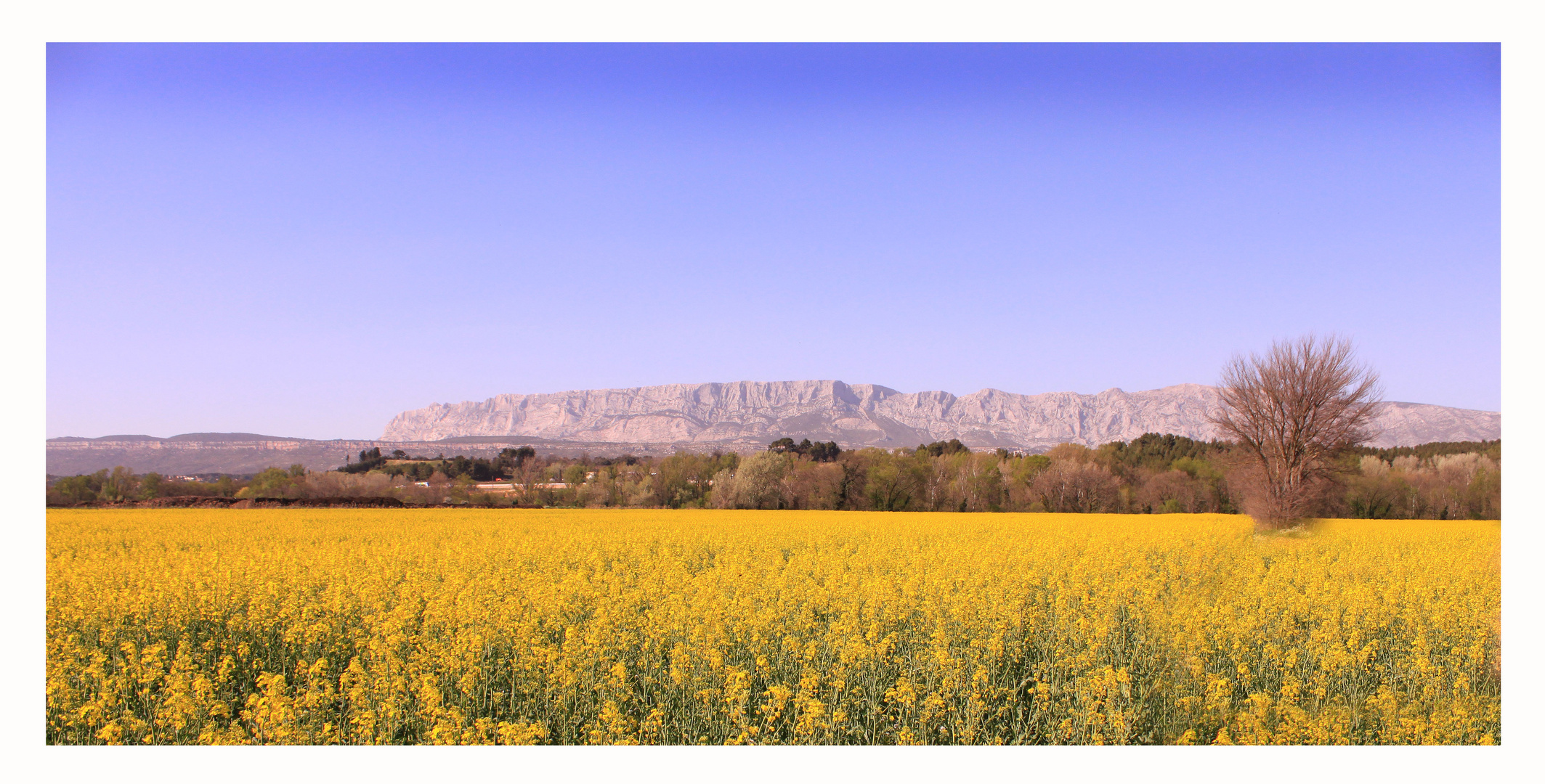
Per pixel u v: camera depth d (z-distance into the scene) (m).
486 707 8.95
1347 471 29.05
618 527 31.91
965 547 20.88
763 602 12.26
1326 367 27.64
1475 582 14.93
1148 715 8.61
